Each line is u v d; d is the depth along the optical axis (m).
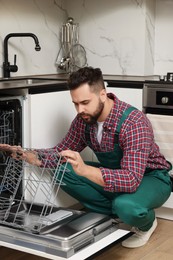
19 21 3.52
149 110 3.15
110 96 2.54
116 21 3.77
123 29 3.75
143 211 2.34
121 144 2.45
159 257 2.56
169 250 2.65
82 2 3.91
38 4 3.69
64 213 2.35
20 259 2.53
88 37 3.93
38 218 2.31
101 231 2.21
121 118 2.42
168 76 3.17
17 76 3.53
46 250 2.01
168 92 3.04
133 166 2.31
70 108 3.05
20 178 2.53
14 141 2.73
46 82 2.95
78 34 3.96
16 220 2.29
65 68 3.93
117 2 3.75
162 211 3.15
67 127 3.04
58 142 2.98
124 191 2.31
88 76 2.29
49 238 2.01
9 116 2.72
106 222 2.24
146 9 3.63
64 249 1.97
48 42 3.83
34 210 2.45
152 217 2.54
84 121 2.44
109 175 2.25
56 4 3.89
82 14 3.93
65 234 2.05
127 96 3.22
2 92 2.76
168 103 3.05
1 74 3.41
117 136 2.45
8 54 3.45
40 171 2.77
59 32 3.96
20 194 2.71
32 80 3.22
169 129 2.97
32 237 2.06
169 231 2.93
